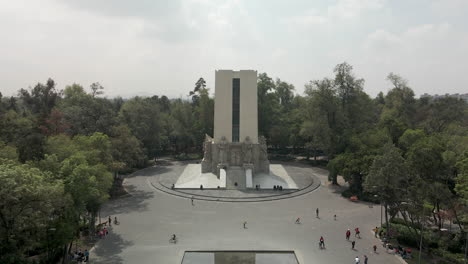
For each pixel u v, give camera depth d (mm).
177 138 135125
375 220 62406
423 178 56969
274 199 76062
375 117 132750
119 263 43781
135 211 66875
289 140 131000
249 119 91875
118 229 56750
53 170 47812
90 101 94688
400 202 50906
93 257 45688
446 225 60281
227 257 46438
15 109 116875
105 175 57469
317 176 102375
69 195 41000
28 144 65562
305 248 49156
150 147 120688
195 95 175625
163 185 86000
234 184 83062
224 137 90750
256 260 45500
